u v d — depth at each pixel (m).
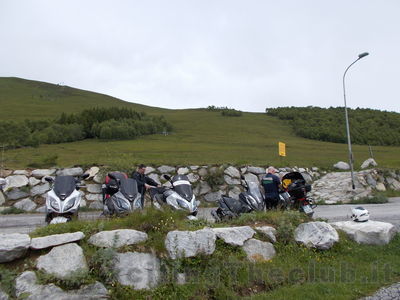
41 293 5.33
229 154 26.94
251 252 6.98
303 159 26.80
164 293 5.85
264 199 9.78
